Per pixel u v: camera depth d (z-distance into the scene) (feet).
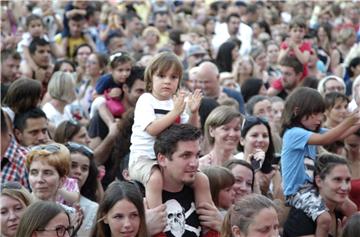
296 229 49.67
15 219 43.14
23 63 87.30
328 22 136.05
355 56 98.99
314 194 50.01
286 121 52.60
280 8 164.86
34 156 46.09
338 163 49.98
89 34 114.11
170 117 42.09
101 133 67.46
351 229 42.09
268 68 104.99
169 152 40.24
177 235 40.42
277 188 55.67
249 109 70.90
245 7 144.05
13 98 55.98
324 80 74.08
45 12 120.37
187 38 113.60
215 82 71.82
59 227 39.11
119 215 40.24
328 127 63.05
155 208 40.37
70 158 47.62
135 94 66.18
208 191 41.57
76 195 49.08
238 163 48.98
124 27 126.21
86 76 88.43
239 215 39.93
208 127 53.52
